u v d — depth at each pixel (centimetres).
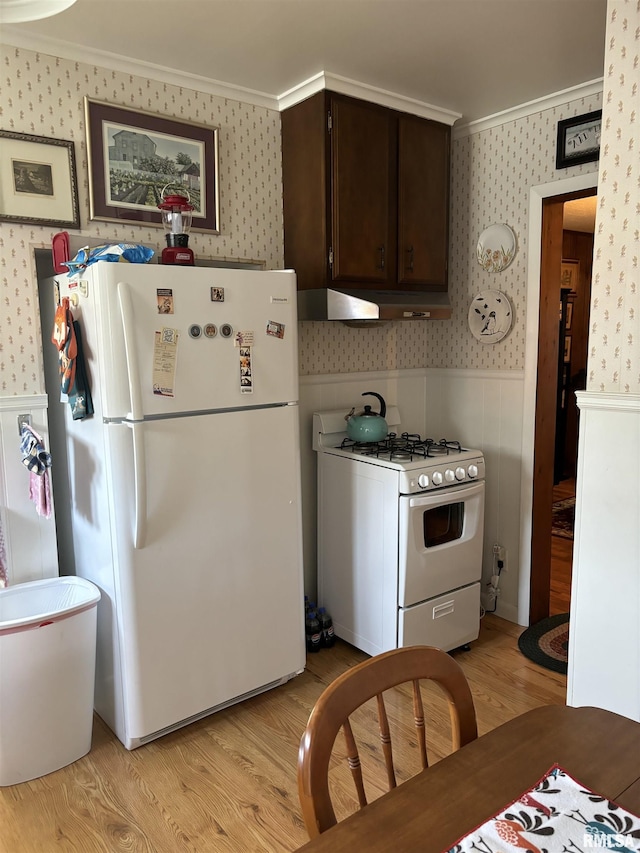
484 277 319
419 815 88
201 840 181
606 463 199
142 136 247
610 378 197
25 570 238
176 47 231
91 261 212
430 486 264
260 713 244
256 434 236
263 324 234
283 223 294
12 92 220
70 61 230
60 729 210
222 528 230
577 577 210
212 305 219
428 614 272
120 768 212
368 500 275
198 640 228
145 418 208
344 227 271
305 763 91
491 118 303
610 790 93
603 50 234
